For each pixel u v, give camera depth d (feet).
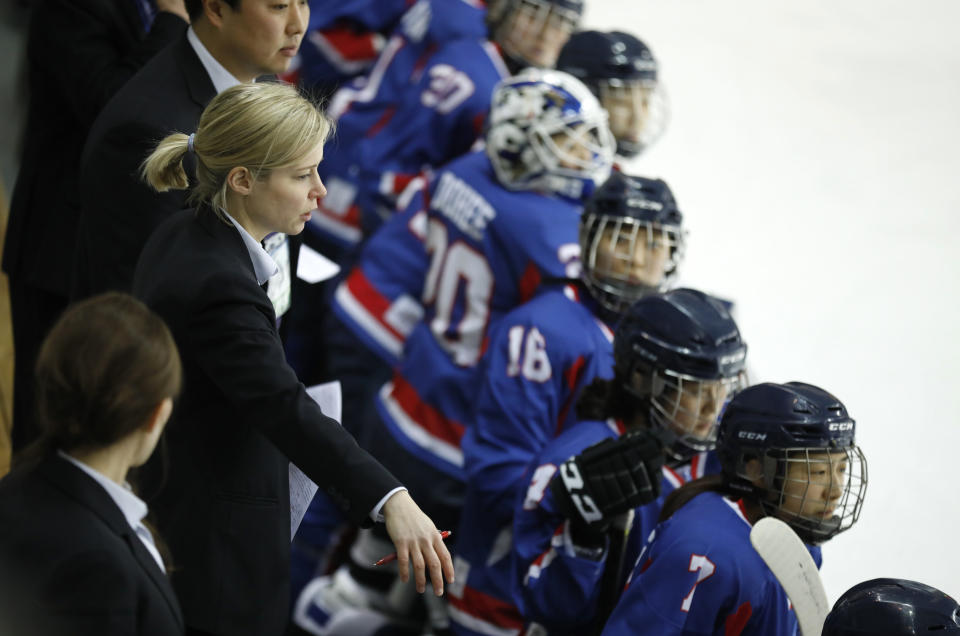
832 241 67.77
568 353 34.86
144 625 17.89
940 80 86.12
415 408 43.27
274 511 23.75
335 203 54.85
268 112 22.09
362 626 45.73
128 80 29.86
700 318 29.14
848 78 85.97
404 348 45.16
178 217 23.72
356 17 58.75
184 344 22.34
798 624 25.43
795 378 55.47
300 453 21.67
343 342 50.03
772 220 69.92
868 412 52.60
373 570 46.01
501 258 39.93
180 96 27.07
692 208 70.95
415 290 49.01
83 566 17.17
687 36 91.45
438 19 53.21
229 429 23.06
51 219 33.09
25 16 45.01
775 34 92.22
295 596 47.93
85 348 17.38
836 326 59.72
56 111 32.89
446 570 21.29
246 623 23.41
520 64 50.08
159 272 22.79
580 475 28.55
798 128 80.12
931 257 66.08
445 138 51.83
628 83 43.21
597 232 33.71
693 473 32.60
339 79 59.41
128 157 26.68
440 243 42.24
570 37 44.62
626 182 33.81
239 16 26.71
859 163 76.18
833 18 94.32
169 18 31.81
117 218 26.91
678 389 28.94
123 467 18.11
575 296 36.40
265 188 22.49
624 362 29.89
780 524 25.05
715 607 25.17
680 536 25.88
